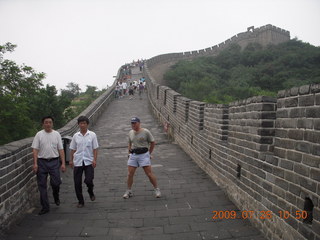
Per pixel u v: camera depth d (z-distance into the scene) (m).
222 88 32.12
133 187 6.42
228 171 5.59
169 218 4.71
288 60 36.16
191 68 37.47
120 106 21.66
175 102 11.84
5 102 8.50
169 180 6.84
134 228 4.40
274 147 3.82
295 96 3.36
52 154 5.06
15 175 4.55
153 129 14.14
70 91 40.44
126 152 10.37
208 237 4.06
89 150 5.30
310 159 3.08
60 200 5.72
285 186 3.53
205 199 5.53
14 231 4.32
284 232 3.53
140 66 41.97
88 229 4.39
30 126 9.32
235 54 41.97
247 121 4.66
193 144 8.73
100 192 6.16
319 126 2.95
